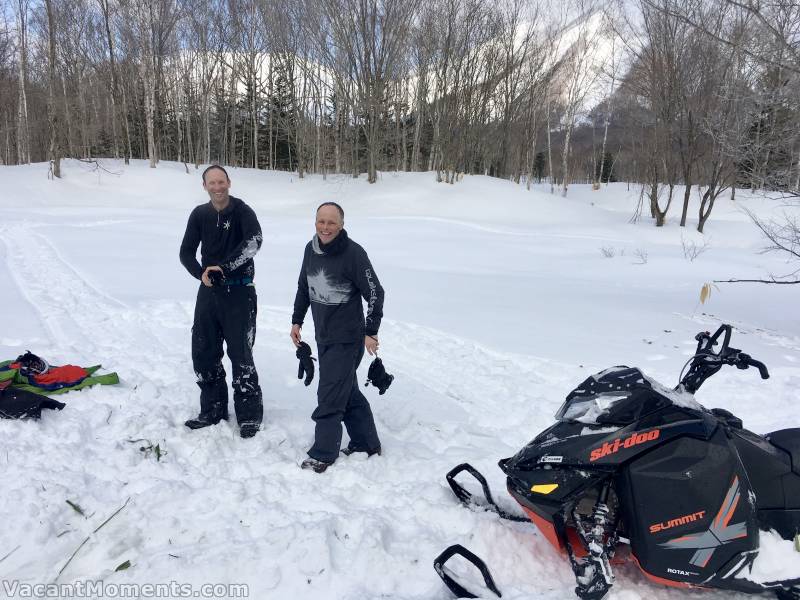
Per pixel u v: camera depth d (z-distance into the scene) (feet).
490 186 114.42
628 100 123.34
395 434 15.53
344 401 13.12
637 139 120.78
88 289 31.55
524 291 37.88
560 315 30.66
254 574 9.36
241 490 11.80
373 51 113.70
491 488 12.62
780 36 23.43
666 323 29.60
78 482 11.50
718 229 91.45
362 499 11.94
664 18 74.54
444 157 121.08
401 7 112.78
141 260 42.55
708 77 61.67
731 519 8.86
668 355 23.45
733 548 8.84
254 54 152.05
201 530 10.46
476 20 118.32
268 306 29.17
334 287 12.82
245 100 179.52
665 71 85.71
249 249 13.91
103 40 135.95
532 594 9.35
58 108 120.37
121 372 18.02
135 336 22.98
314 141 147.33
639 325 28.91
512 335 25.96
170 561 9.44
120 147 177.68
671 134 88.22
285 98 171.01
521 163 148.56
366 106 116.57
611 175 221.66
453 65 116.98
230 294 14.07
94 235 56.49
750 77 25.11
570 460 9.09
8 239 51.01
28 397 14.29
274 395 17.79
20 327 23.47
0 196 93.50
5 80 140.46
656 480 8.89
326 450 12.92
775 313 34.81
